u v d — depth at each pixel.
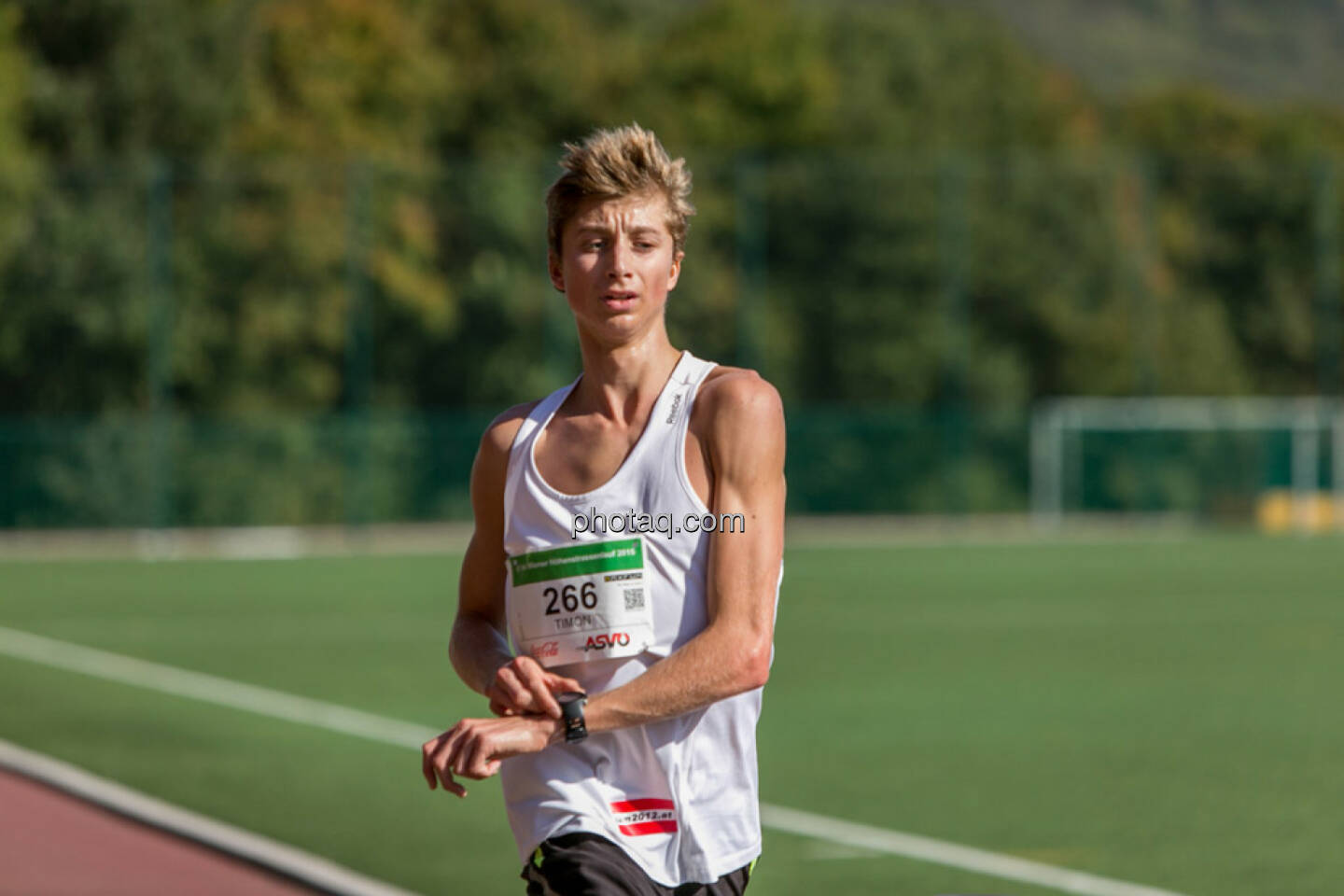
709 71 128.38
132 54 102.19
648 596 9.73
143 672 42.59
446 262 98.44
